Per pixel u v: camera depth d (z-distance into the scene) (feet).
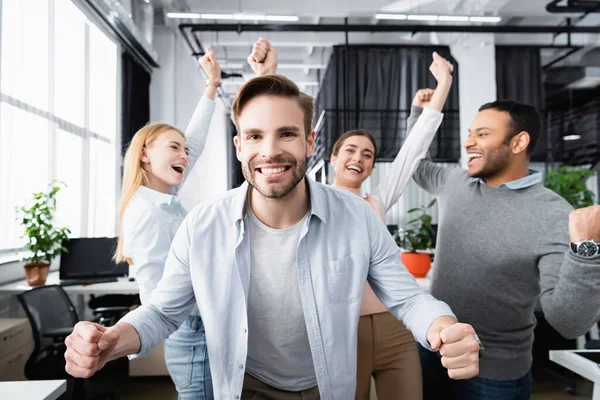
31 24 11.91
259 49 5.73
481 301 4.58
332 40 23.62
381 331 5.36
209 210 3.91
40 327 7.67
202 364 4.92
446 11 20.84
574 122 27.53
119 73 17.34
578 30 20.72
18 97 11.34
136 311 3.58
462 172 5.35
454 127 23.29
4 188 10.77
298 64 27.17
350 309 3.79
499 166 4.55
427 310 3.37
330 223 3.86
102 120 16.38
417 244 10.41
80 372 2.88
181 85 22.49
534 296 4.42
